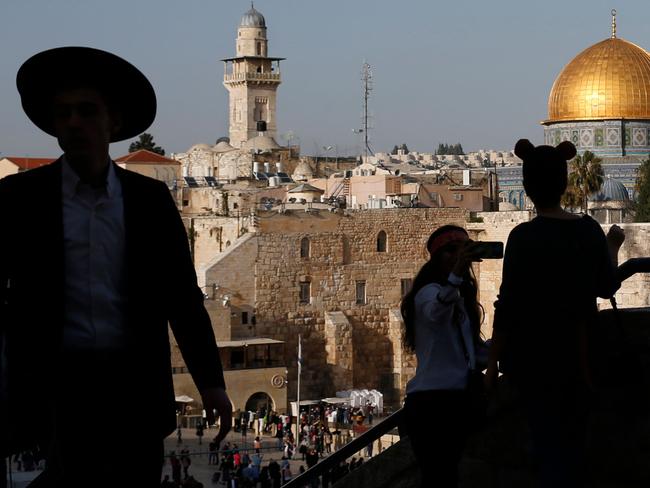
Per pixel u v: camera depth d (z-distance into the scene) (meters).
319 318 116.00
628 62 152.25
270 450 86.12
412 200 130.12
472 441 17.03
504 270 14.18
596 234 14.12
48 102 11.59
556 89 154.75
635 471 15.79
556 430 14.25
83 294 11.48
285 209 115.75
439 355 15.07
